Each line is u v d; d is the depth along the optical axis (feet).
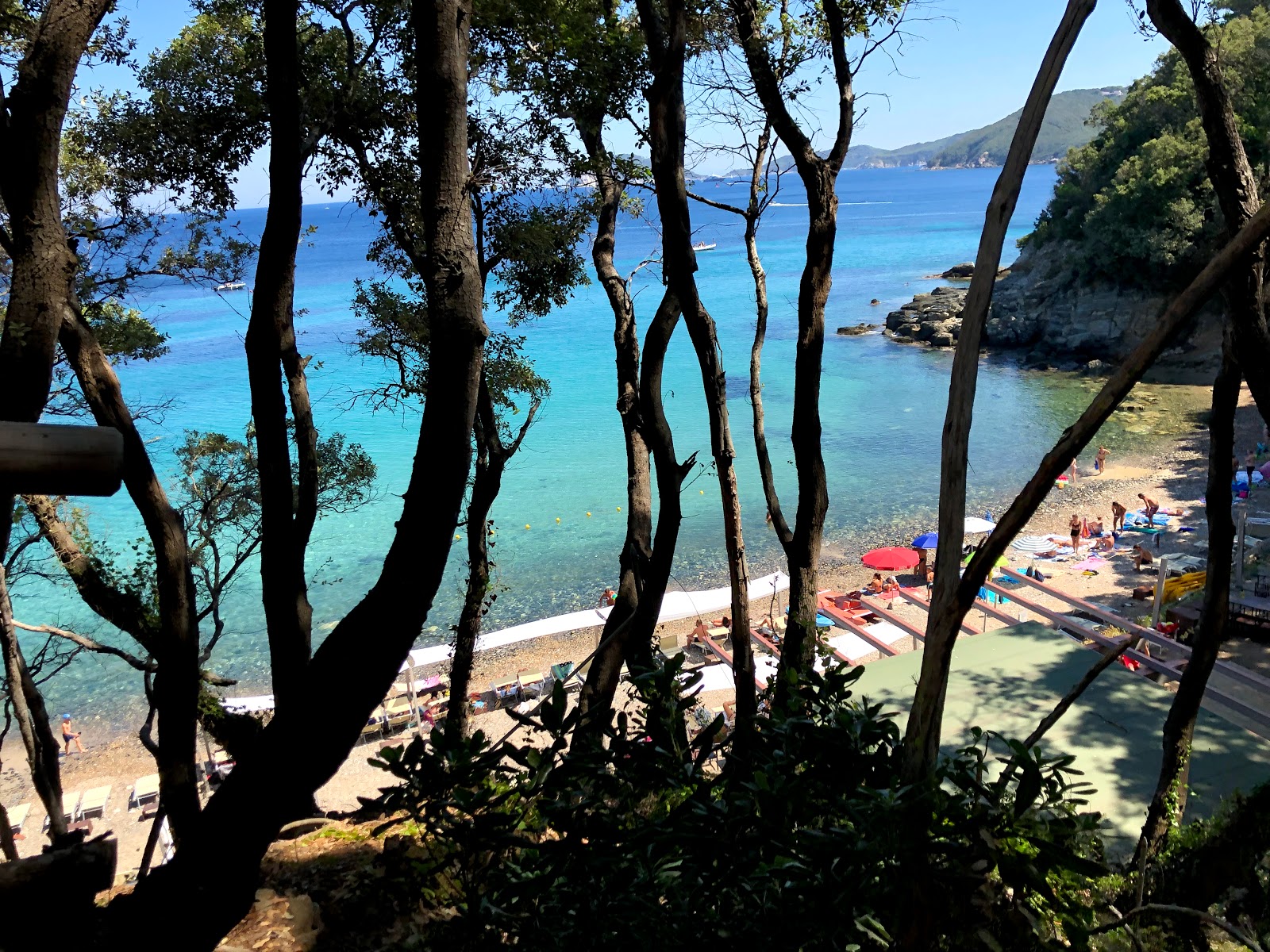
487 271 32.12
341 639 10.72
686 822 8.39
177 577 20.67
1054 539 89.45
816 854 7.61
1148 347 6.99
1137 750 21.13
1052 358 175.63
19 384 15.58
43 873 10.80
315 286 310.24
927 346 193.36
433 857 11.91
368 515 106.73
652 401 21.30
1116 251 156.76
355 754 59.98
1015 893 7.64
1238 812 15.65
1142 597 71.97
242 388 164.35
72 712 70.54
